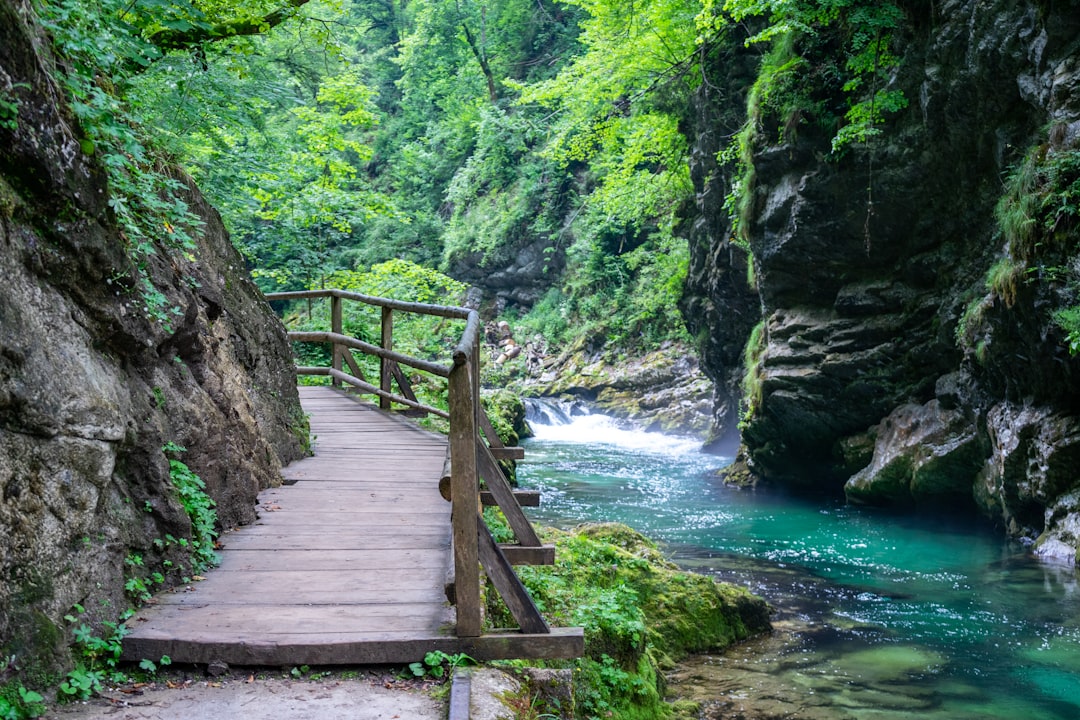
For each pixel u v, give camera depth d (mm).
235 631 4031
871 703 6609
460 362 4062
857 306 13703
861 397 13914
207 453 5438
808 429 14750
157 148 5879
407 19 45375
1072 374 10055
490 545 4160
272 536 5609
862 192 13133
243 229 18828
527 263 34375
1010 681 7016
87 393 3885
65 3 4121
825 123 13258
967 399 12414
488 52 38688
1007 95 11234
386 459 8070
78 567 3826
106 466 4016
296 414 8148
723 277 17422
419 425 10047
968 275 12352
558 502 14539
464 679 3746
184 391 5258
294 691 3703
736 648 7848
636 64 18312
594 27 19031
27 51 3686
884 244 13242
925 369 13242
